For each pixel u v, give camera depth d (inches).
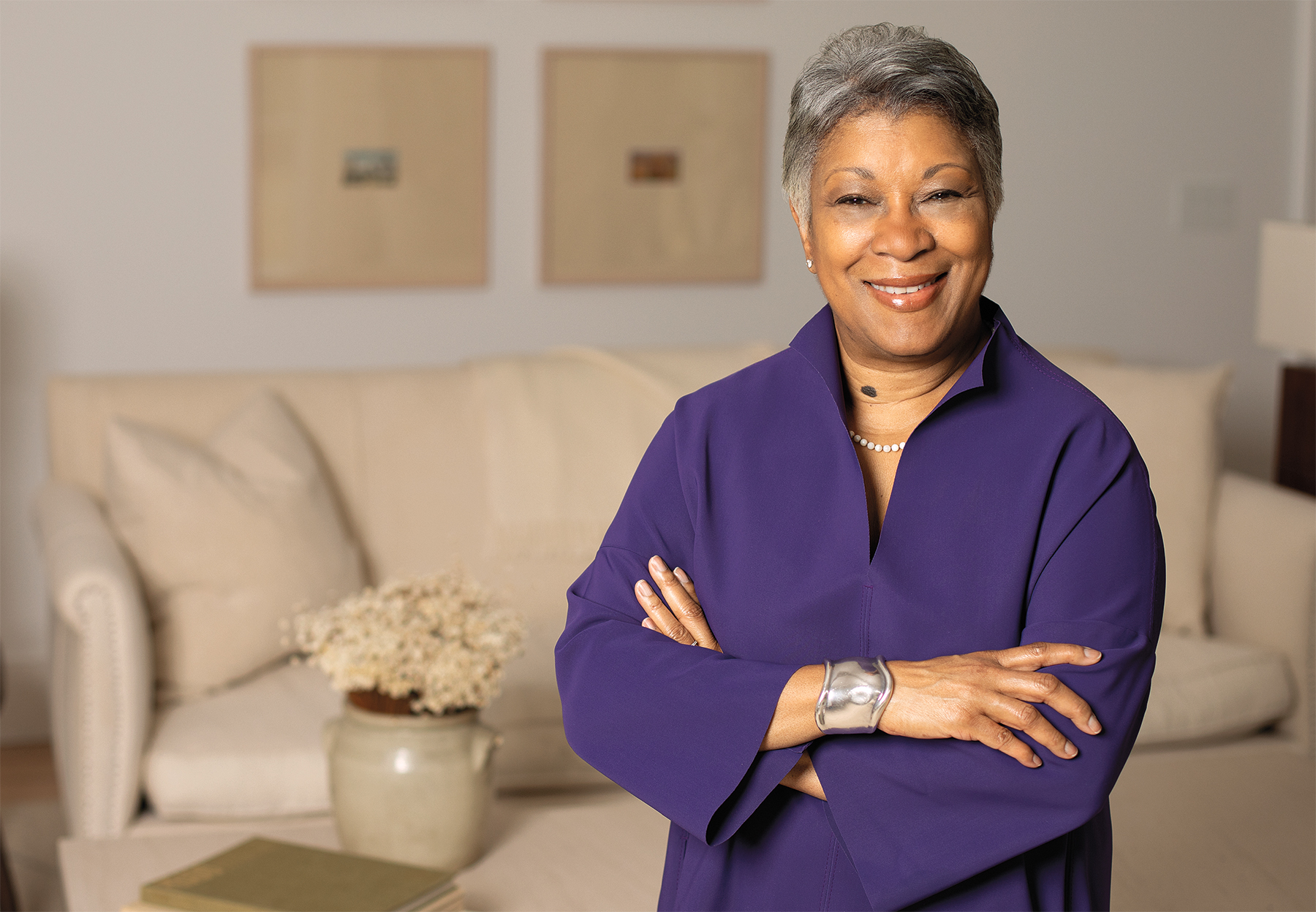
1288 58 185.3
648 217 171.3
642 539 46.7
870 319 41.2
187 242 159.2
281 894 66.7
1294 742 118.2
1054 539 41.0
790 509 43.8
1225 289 187.3
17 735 158.4
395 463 125.8
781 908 43.4
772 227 175.3
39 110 153.3
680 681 42.7
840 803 40.8
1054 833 39.1
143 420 121.0
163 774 97.3
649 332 173.3
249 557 110.5
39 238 154.8
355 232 163.6
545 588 124.1
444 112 164.2
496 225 167.6
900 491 42.1
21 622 157.5
